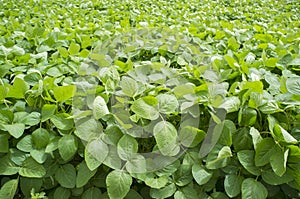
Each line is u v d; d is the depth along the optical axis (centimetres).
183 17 315
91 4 352
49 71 161
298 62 167
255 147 118
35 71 152
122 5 355
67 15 294
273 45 210
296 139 124
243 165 120
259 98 128
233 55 187
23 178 122
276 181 117
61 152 117
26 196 121
